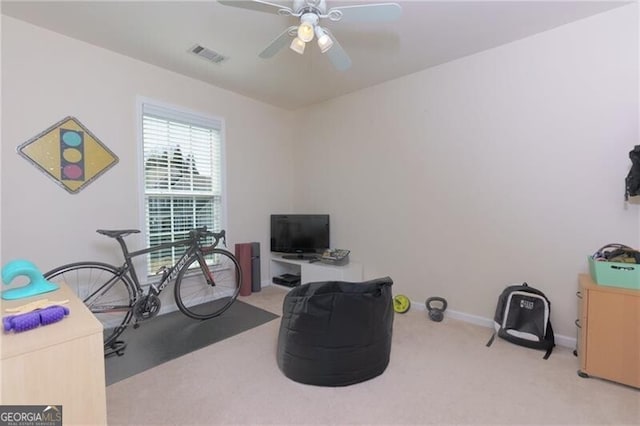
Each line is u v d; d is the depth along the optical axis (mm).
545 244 2480
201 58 2852
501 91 2637
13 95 2246
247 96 3848
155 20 2256
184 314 2990
